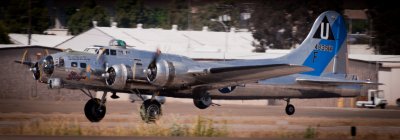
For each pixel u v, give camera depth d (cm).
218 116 13775
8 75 19875
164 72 11625
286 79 14412
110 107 16100
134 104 17750
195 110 15838
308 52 14912
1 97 19850
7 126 10144
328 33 15188
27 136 8188
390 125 12975
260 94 14125
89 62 11588
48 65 11431
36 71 11725
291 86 14500
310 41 14950
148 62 11919
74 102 18812
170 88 12100
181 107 17000
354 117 15325
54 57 11425
